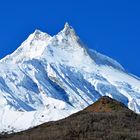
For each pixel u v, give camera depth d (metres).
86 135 177.12
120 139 174.12
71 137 176.25
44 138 177.88
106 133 178.38
